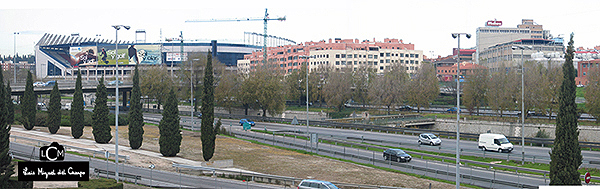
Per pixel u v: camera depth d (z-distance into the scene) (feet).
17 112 315.37
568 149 116.16
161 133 191.21
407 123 348.59
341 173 166.50
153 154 196.65
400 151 189.78
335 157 201.77
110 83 431.43
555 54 599.16
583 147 219.82
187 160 186.50
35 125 277.03
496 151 208.64
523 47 207.62
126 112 420.36
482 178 146.30
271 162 187.83
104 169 156.46
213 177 155.12
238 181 149.28
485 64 571.28
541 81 332.80
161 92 454.40
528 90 330.95
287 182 145.18
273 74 474.90
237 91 417.28
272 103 391.45
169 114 191.83
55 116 243.40
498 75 370.94
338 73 448.24
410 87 430.61
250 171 168.45
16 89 333.42
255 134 277.85
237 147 224.74
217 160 177.47
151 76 454.81
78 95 231.91
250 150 216.95
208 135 177.17
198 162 182.80
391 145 238.07
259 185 143.74
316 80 474.49
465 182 149.69
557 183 116.47
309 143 243.81
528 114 362.12
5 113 106.32
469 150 210.59
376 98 416.67
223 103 422.00
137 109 206.80
